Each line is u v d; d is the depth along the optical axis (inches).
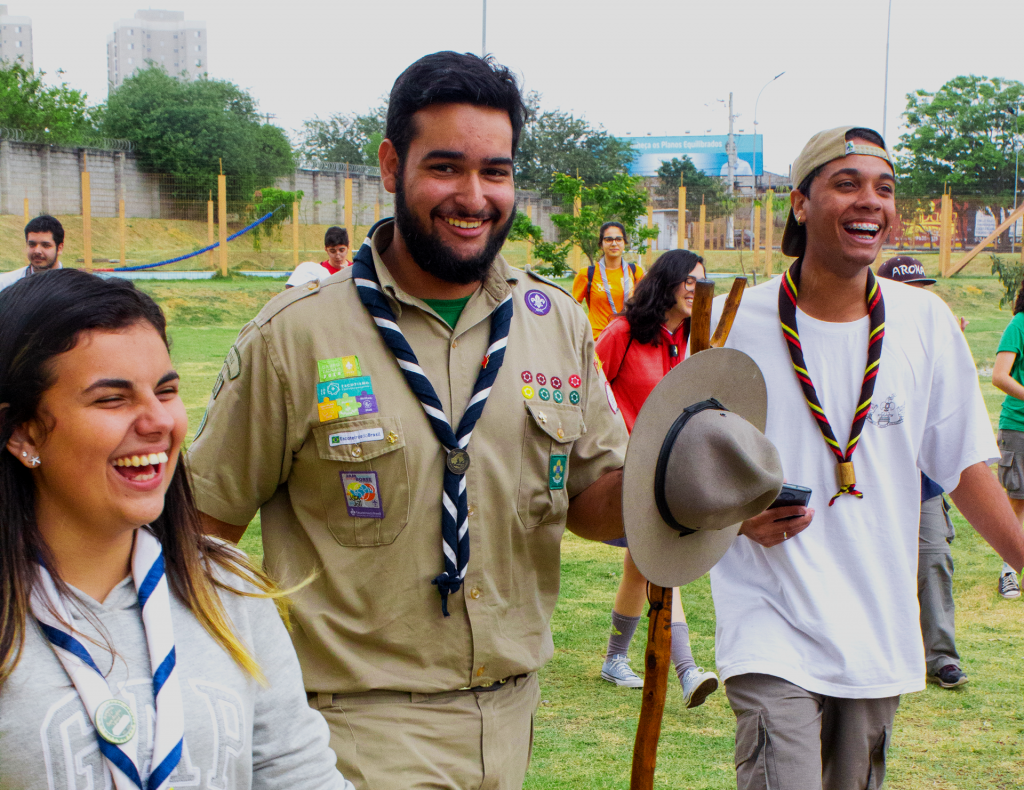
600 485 103.8
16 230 1461.6
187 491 65.6
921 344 114.7
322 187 1891.0
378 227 96.8
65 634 56.9
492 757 93.5
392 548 91.3
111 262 1454.2
